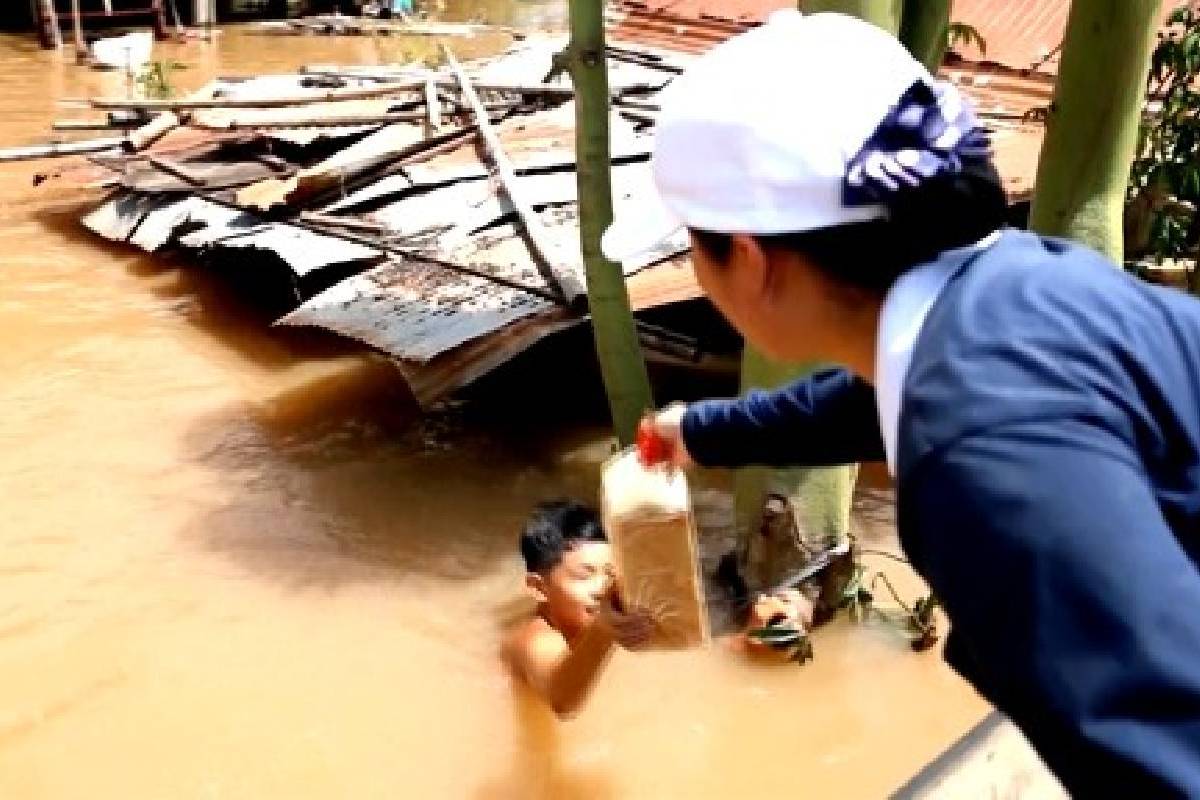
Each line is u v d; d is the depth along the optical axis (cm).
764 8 1059
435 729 389
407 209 677
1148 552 117
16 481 524
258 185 728
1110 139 402
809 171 140
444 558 476
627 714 395
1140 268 593
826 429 200
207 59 1316
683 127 148
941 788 256
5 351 641
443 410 593
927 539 126
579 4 420
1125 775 115
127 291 718
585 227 449
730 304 155
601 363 469
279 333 669
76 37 1277
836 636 430
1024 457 121
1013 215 638
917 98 145
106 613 443
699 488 521
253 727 391
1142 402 126
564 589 384
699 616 287
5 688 407
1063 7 941
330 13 1550
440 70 915
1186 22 591
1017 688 121
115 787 368
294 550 480
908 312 139
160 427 572
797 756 380
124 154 821
